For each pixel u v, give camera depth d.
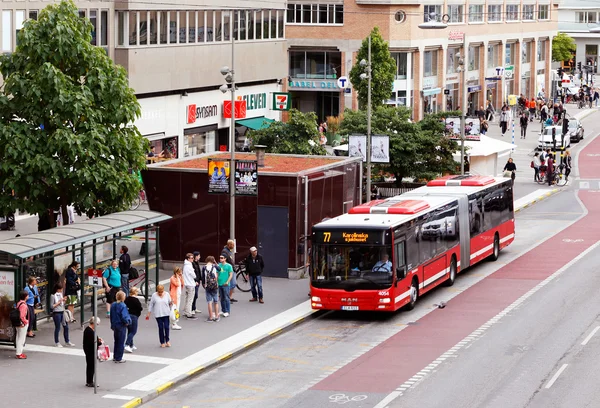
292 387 28.83
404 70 101.44
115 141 40.88
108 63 41.19
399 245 37.72
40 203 40.41
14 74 39.97
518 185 76.81
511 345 33.19
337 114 102.31
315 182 45.44
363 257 37.09
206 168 45.66
